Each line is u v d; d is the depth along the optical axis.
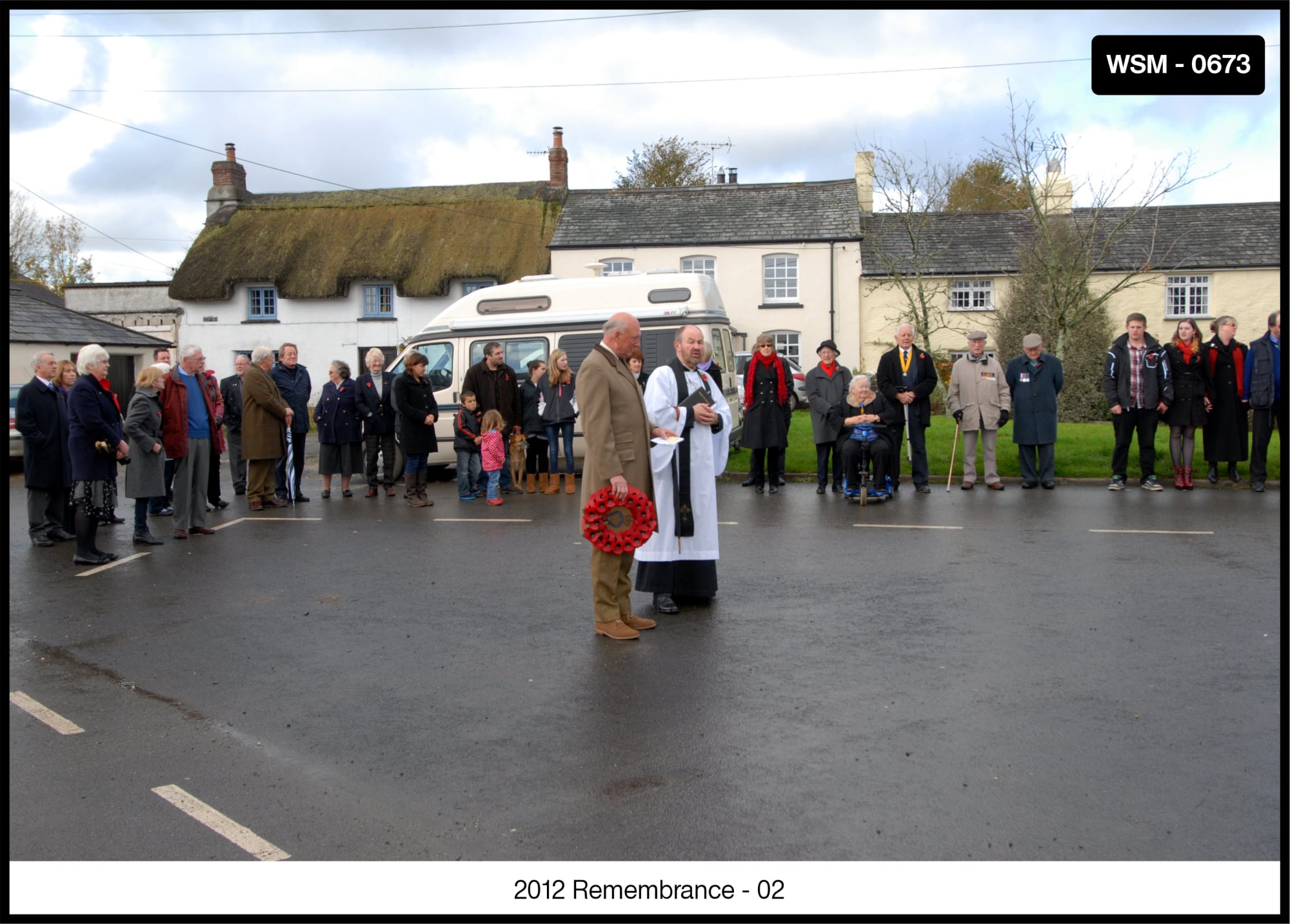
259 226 37.97
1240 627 6.88
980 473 15.08
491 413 13.39
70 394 9.66
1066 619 7.13
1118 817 4.16
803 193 35.50
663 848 3.98
